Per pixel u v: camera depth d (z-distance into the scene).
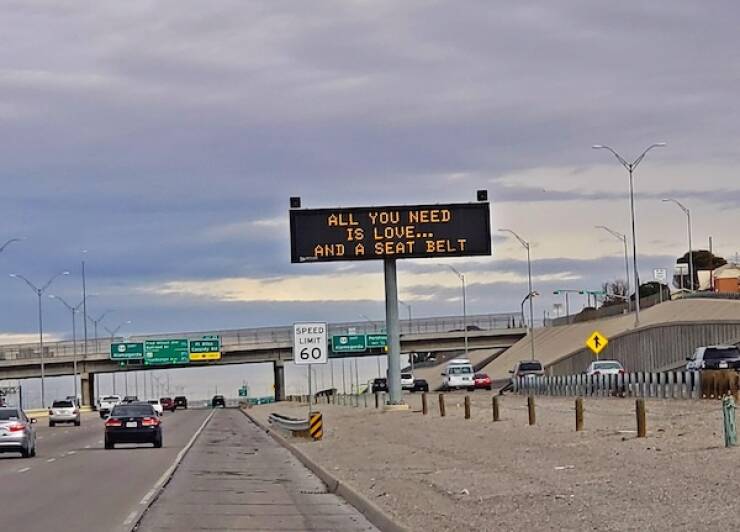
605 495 19.36
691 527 14.88
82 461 38.38
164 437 57.25
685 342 81.94
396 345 64.00
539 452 29.55
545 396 68.62
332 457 35.38
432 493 22.20
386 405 63.22
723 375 45.19
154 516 20.95
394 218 59.69
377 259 60.38
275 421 61.88
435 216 59.78
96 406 134.12
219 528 19.03
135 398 112.44
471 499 20.61
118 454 42.44
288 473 32.22
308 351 45.69
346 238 59.47
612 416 41.56
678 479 20.61
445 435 40.12
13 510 22.19
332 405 92.62
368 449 37.31
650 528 15.12
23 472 33.28
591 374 62.81
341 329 112.25
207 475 31.55
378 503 21.08
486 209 60.06
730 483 19.28
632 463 24.34
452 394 83.75
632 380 55.94
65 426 83.31
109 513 21.42
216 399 167.50
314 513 21.44
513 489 21.70
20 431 40.69
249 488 27.23
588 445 29.97
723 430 30.08
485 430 40.25
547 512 17.83
